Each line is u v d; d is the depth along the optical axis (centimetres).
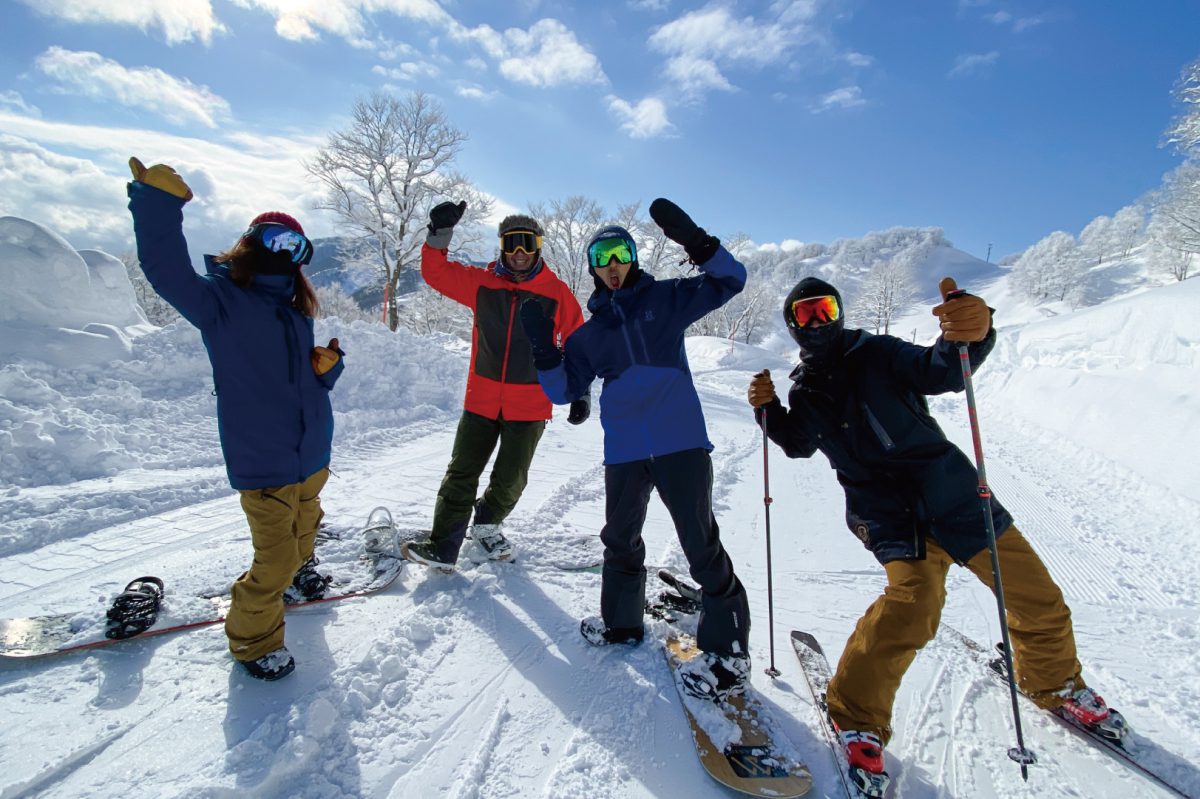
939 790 189
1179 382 680
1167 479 570
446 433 654
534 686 229
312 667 228
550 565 335
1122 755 202
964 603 330
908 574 201
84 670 218
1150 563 404
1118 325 1061
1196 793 186
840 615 310
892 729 212
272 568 216
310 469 230
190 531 349
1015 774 196
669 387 230
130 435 475
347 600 278
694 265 232
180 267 190
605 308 239
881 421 213
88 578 287
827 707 208
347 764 184
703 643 233
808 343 224
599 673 239
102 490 389
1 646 220
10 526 328
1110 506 545
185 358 602
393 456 554
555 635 265
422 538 319
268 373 214
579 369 246
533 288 304
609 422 238
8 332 528
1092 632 304
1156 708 236
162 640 239
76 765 176
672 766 194
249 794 166
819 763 199
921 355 208
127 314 678
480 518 329
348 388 708
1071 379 919
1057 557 414
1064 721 217
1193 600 344
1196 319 853
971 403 194
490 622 271
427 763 188
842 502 536
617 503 241
